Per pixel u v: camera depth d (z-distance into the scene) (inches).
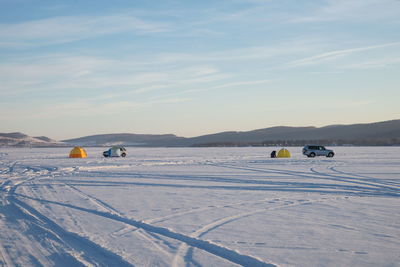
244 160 1823.3
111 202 579.8
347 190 721.0
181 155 2549.2
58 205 550.6
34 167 1395.2
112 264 282.8
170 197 634.2
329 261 293.9
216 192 698.2
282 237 366.3
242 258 300.0
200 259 295.7
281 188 756.0
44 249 324.8
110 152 2326.5
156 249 323.6
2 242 348.2
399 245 338.6
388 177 956.0
